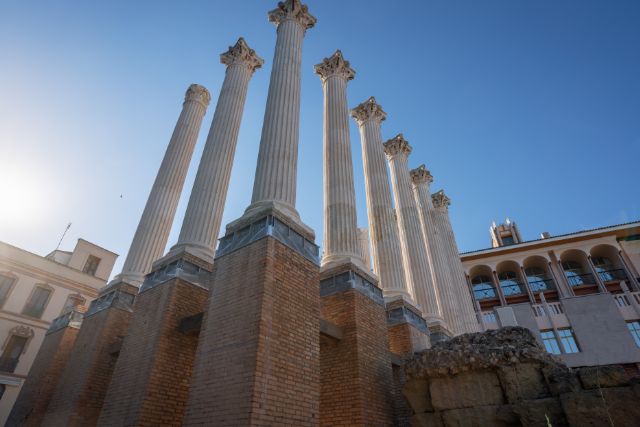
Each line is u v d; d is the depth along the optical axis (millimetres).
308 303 8289
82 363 10977
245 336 6863
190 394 7047
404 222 18859
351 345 9414
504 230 42344
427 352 8812
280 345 6992
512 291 31781
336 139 14469
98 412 10164
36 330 25703
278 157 10508
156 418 7707
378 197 15922
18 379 23922
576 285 30188
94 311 12383
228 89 14930
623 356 20047
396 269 14188
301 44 14234
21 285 26062
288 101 11961
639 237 29906
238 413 6039
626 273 29047
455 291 21344
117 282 12367
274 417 6211
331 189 13289
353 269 10953
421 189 23516
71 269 28953
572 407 6535
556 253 31312
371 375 9312
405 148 22203
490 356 7848
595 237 30750
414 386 8672
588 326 21438
